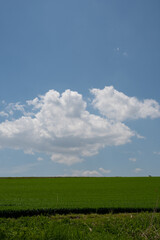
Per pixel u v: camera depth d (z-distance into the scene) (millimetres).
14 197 18328
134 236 8516
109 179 39688
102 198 17422
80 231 8688
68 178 42938
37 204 13844
